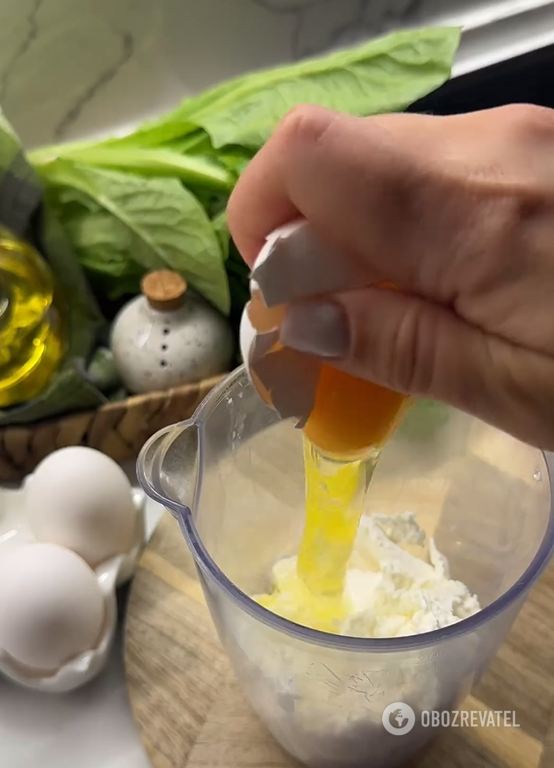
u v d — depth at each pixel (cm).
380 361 17
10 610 25
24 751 27
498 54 39
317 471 22
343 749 25
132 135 35
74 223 35
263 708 25
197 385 32
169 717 27
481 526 28
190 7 35
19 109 35
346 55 35
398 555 28
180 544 31
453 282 16
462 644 22
